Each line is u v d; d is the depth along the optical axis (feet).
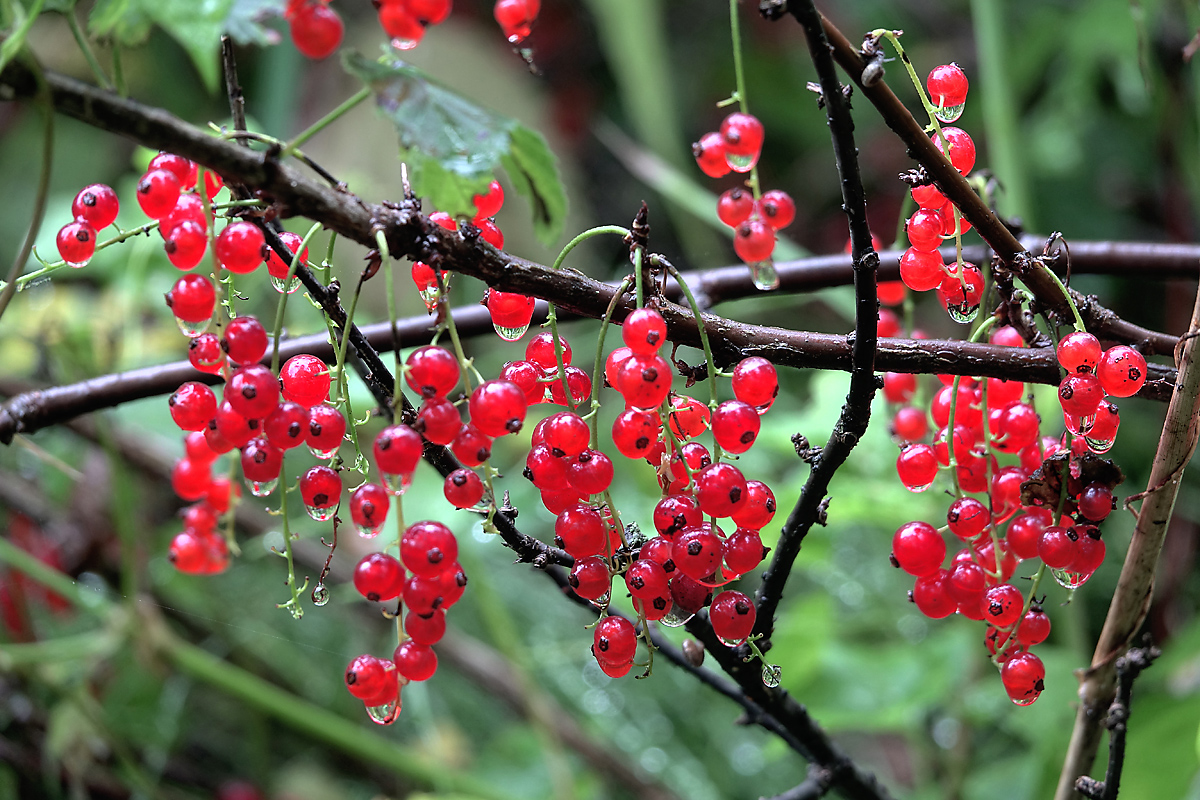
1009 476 2.18
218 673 3.31
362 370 2.21
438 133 1.98
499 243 2.15
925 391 2.48
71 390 2.36
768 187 5.78
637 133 5.80
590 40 5.94
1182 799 2.74
